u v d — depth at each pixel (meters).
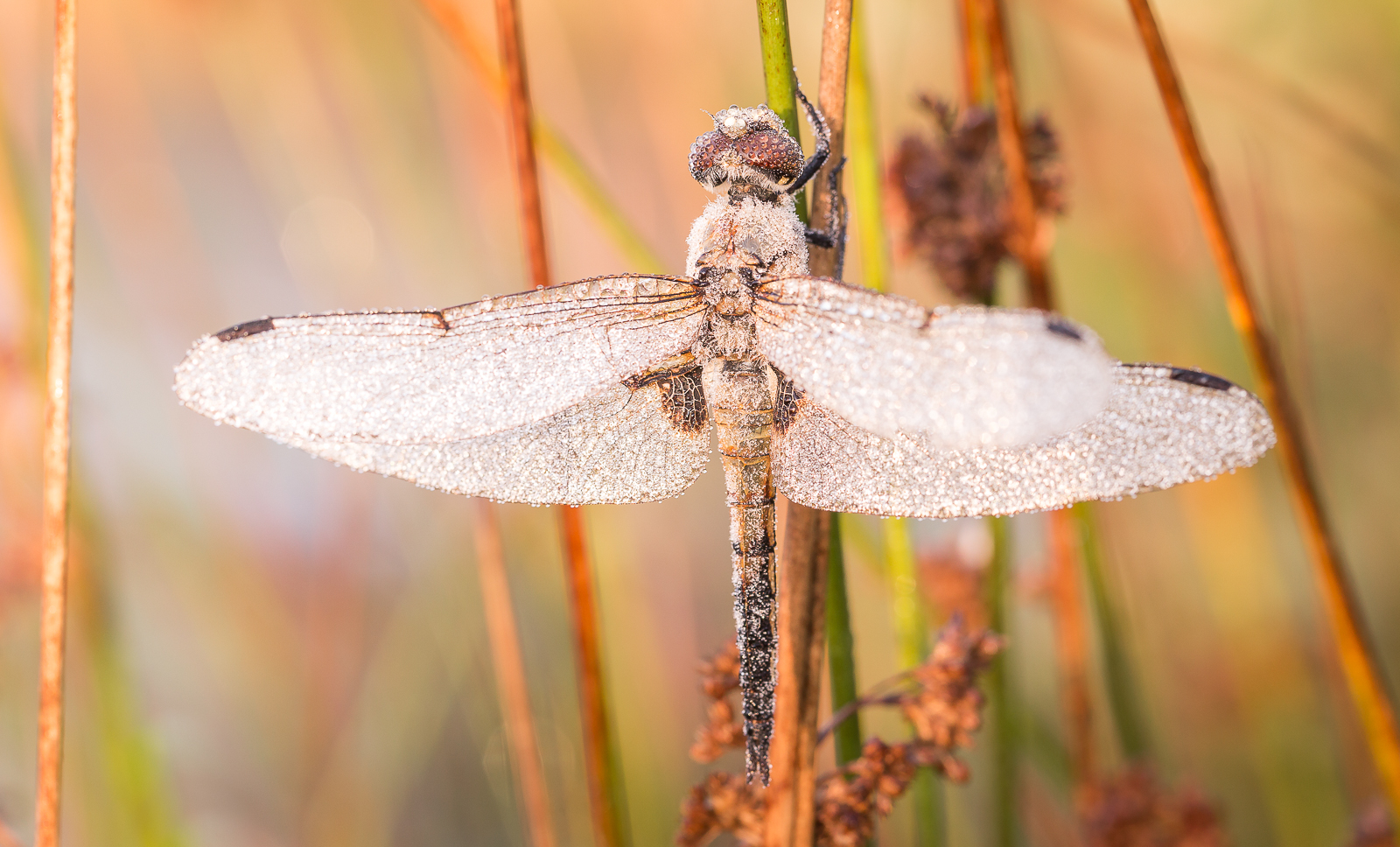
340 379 0.29
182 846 0.34
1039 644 0.40
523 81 0.31
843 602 0.30
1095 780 0.34
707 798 0.30
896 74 0.39
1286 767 0.35
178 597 0.39
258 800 0.39
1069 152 0.41
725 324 0.29
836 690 0.30
